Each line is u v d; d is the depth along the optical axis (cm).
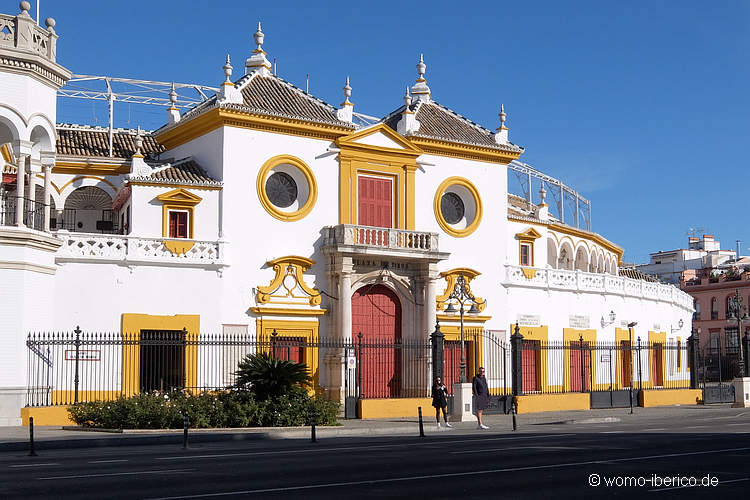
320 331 4169
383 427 3058
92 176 4506
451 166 4659
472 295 4219
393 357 4388
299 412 3067
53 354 3469
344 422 3378
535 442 2436
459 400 3556
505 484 1548
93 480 1603
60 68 3444
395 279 4344
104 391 3631
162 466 1848
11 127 3256
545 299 4928
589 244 6050
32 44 3306
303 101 4431
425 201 4556
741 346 4956
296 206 4234
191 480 1602
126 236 3759
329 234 4222
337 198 4291
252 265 4041
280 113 4144
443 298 4484
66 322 3619
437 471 1731
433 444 2408
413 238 4350
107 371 3659
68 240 3656
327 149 4288
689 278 10462
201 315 3878
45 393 3256
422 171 4559
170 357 3816
